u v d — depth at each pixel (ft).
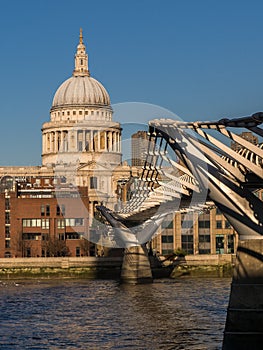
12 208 581.53
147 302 300.40
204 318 240.94
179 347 187.62
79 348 190.90
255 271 186.29
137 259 436.35
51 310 276.21
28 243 581.53
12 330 223.71
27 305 296.71
